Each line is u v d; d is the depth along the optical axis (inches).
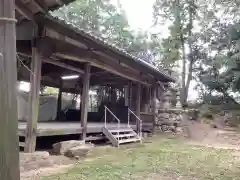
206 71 729.6
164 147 363.3
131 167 225.1
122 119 541.3
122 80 502.3
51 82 461.1
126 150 318.7
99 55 315.3
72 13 682.2
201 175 206.4
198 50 740.7
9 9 54.9
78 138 317.1
